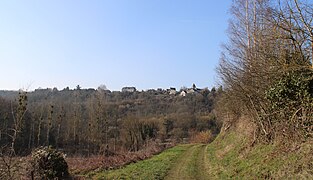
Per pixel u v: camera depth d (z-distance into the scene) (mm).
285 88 16172
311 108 14820
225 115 44531
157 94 139625
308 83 15039
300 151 13453
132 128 66062
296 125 15266
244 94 22484
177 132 79750
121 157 34219
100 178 20609
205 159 30156
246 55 22281
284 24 14266
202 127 84062
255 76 18359
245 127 27766
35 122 49250
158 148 51156
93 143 55750
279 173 13133
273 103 17578
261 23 16562
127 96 130125
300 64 14789
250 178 14984
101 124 57312
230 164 20516
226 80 28328
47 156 18375
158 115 92750
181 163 28703
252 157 18438
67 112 61594
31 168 14305
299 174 11766
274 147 16672
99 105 58594
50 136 54500
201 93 120312
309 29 13602
